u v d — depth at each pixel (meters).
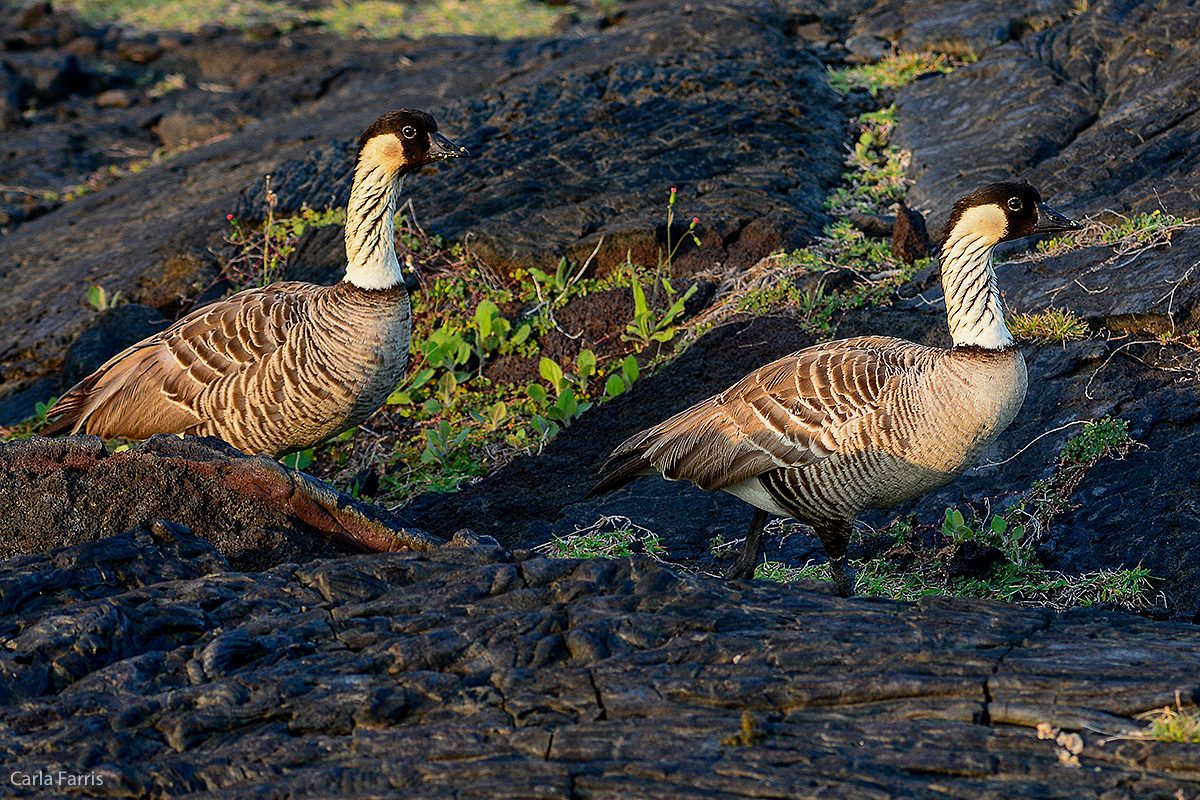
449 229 18.39
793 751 6.10
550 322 16.61
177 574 8.38
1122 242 14.05
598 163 19.98
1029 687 6.55
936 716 6.41
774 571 10.92
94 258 21.45
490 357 16.48
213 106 30.75
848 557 11.30
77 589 8.05
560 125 21.48
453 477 14.20
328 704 6.68
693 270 17.12
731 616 7.54
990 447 11.93
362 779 6.03
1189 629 7.67
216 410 11.82
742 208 17.98
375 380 11.91
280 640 7.36
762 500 9.93
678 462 10.05
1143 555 10.20
